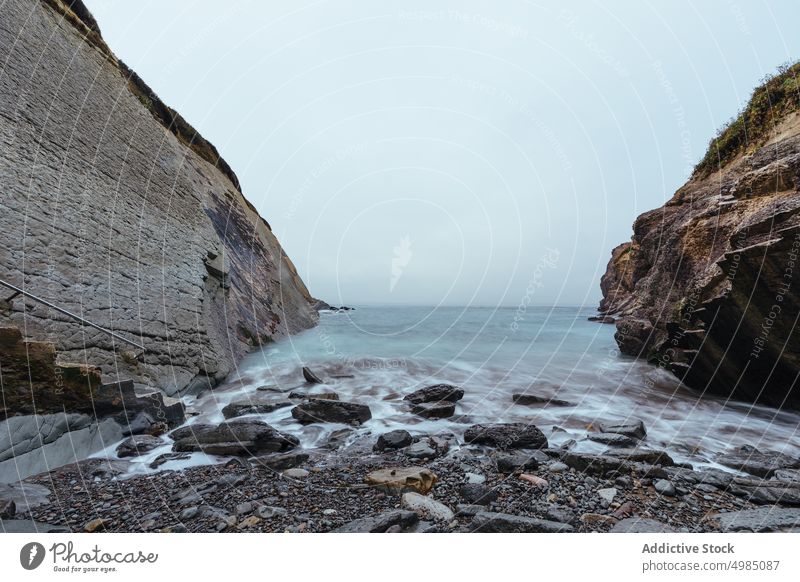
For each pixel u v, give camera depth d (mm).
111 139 10617
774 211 7199
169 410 6695
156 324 8742
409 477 4172
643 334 13266
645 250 15359
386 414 7730
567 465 4840
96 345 6926
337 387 10273
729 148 13117
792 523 3453
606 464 4594
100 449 5336
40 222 6875
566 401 8625
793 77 11148
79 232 7746
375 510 3637
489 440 5762
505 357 15039
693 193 14000
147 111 14117
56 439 4762
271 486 4219
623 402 8586
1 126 7035
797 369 7027
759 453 5316
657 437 6250
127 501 3865
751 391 8195
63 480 4359
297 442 5879
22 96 7848
